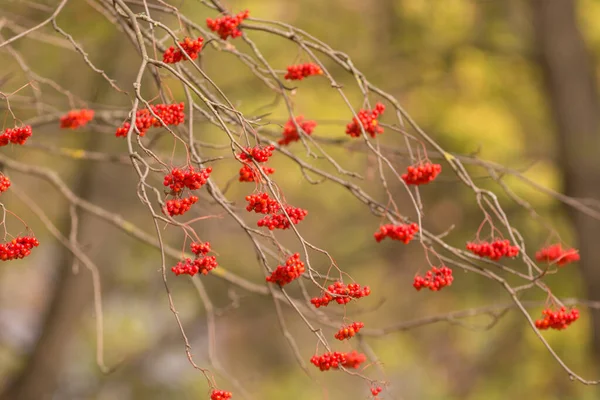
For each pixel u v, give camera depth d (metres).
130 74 8.20
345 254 11.99
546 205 9.80
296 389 13.06
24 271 12.68
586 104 9.22
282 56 10.00
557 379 10.62
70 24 7.50
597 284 9.01
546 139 10.71
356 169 10.59
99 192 9.31
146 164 2.78
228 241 12.62
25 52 7.95
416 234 3.79
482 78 10.49
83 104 4.91
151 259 11.10
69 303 9.70
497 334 11.16
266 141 3.93
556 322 3.71
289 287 11.41
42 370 9.74
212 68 9.60
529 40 10.20
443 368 12.28
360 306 12.55
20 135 3.02
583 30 10.57
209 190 3.07
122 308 12.32
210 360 4.85
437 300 12.34
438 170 3.60
